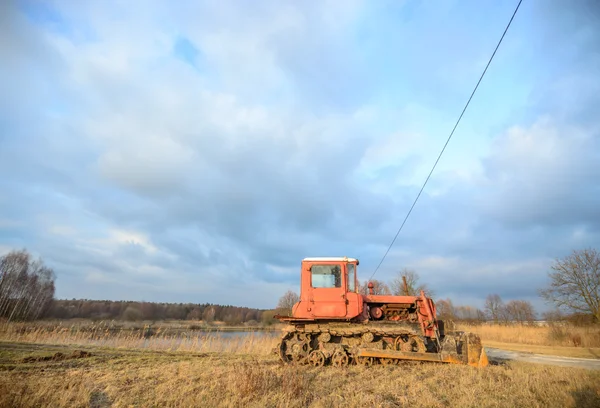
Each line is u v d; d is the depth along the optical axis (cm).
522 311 6838
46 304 5591
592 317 2936
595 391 774
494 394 744
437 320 1255
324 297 1198
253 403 638
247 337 2017
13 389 673
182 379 853
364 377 924
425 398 696
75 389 726
